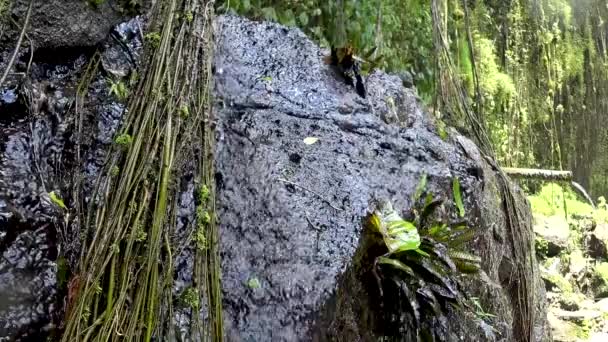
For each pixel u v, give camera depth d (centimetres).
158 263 153
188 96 180
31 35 179
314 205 198
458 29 646
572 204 928
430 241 214
